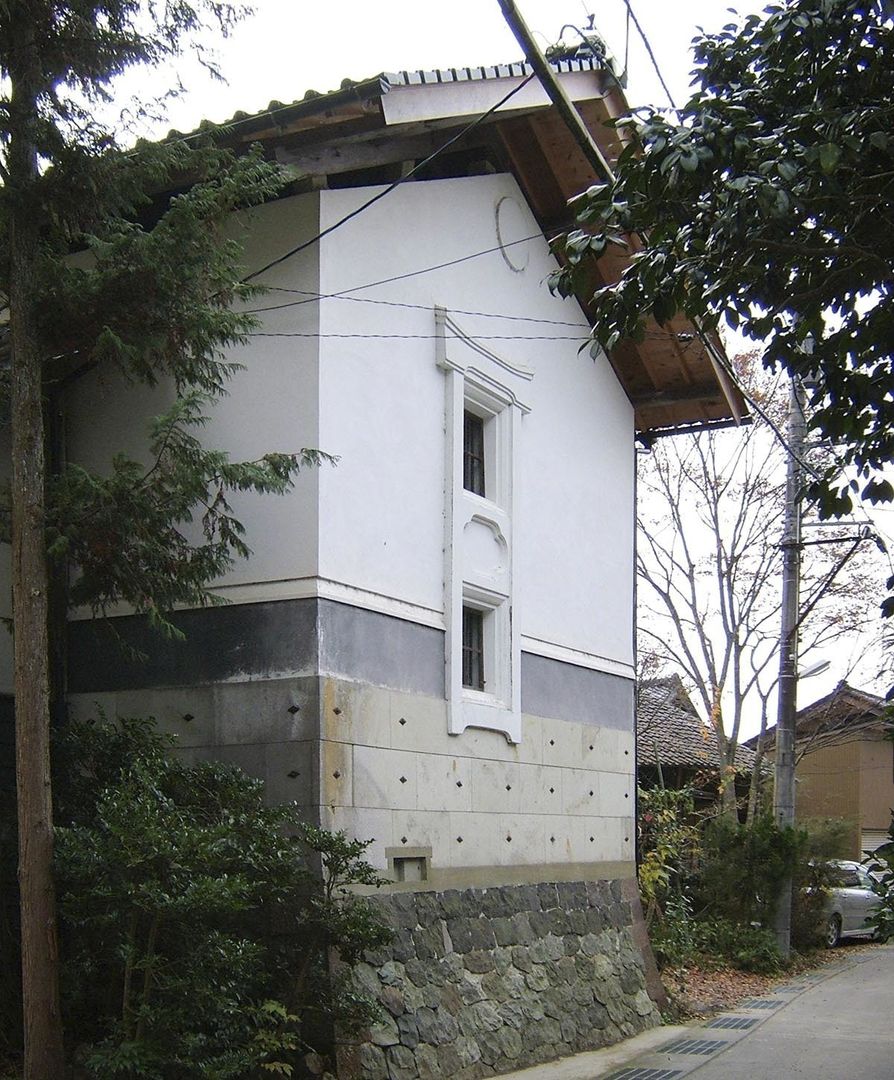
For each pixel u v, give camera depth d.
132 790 7.83
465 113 10.70
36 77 8.12
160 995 7.64
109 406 10.62
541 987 11.59
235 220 9.89
